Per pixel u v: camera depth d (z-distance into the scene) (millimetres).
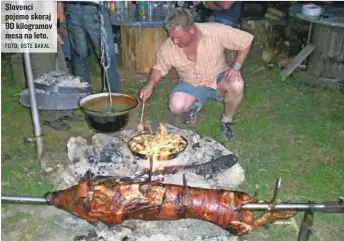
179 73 4059
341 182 3650
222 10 5520
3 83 5758
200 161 3322
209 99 5254
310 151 4188
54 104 3680
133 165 3098
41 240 2889
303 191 3516
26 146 4172
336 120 4898
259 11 7789
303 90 5816
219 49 3820
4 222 3080
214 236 2877
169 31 3338
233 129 4582
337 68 5945
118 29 6969
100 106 3225
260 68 6539
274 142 4348
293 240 2963
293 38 7082
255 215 3164
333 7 6266
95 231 2912
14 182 3531
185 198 2490
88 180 2555
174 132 3750
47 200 2504
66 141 4289
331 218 3180
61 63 5145
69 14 4492
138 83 5988
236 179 3396
